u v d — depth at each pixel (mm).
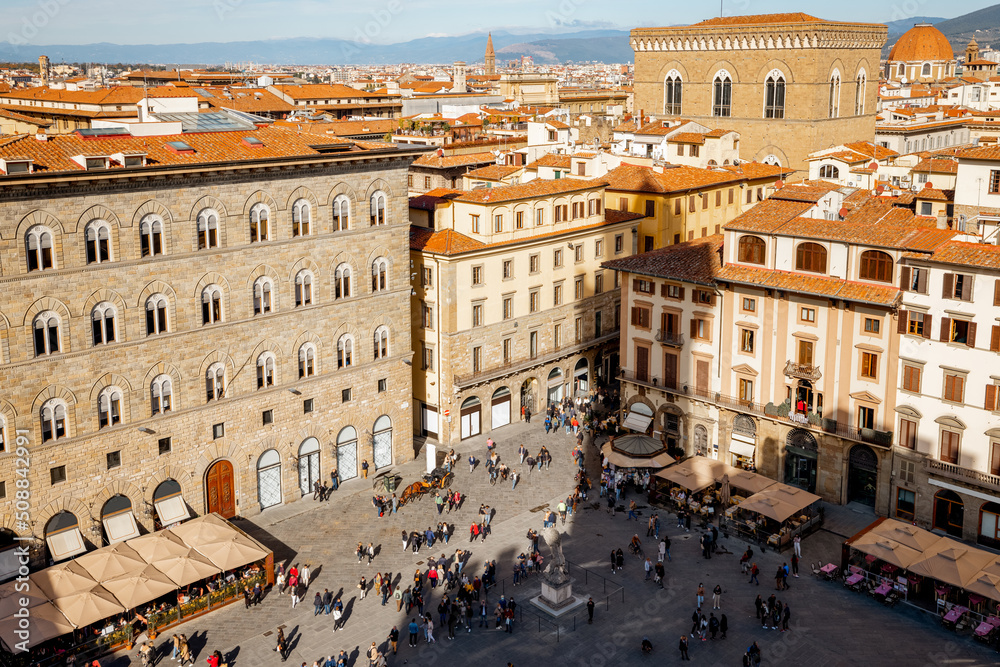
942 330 66188
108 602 55406
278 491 75062
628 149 139125
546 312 95562
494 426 92750
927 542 61656
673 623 59812
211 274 67250
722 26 153125
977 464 66062
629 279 85125
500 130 156125
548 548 69500
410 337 81938
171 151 65875
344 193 74312
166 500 67812
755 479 72938
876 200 80312
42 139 62688
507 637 58656
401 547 69438
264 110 182125
